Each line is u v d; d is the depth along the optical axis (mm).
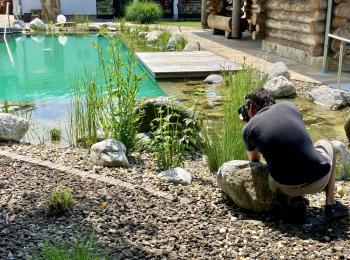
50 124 7016
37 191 4156
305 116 7289
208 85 9484
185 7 24469
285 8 11805
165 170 4891
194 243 3359
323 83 9117
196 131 5684
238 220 3777
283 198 3727
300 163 3492
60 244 3150
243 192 3812
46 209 3738
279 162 3520
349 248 3309
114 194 4172
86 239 3283
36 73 11648
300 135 3537
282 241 3424
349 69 10211
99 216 3695
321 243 3385
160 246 3289
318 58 10492
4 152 5297
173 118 5875
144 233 3467
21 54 14477
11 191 4133
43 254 2943
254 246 3342
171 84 9648
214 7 17734
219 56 12141
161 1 24672
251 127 3666
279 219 3779
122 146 5172
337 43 9984
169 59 11664
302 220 3709
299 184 3539
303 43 11211
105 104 5953
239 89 5723
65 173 4691
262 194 3744
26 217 3623
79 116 6062
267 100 3773
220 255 3205
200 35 17281
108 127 5590
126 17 21344
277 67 9367
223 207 4008
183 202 4090
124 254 3131
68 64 12766
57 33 18531
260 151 3639
